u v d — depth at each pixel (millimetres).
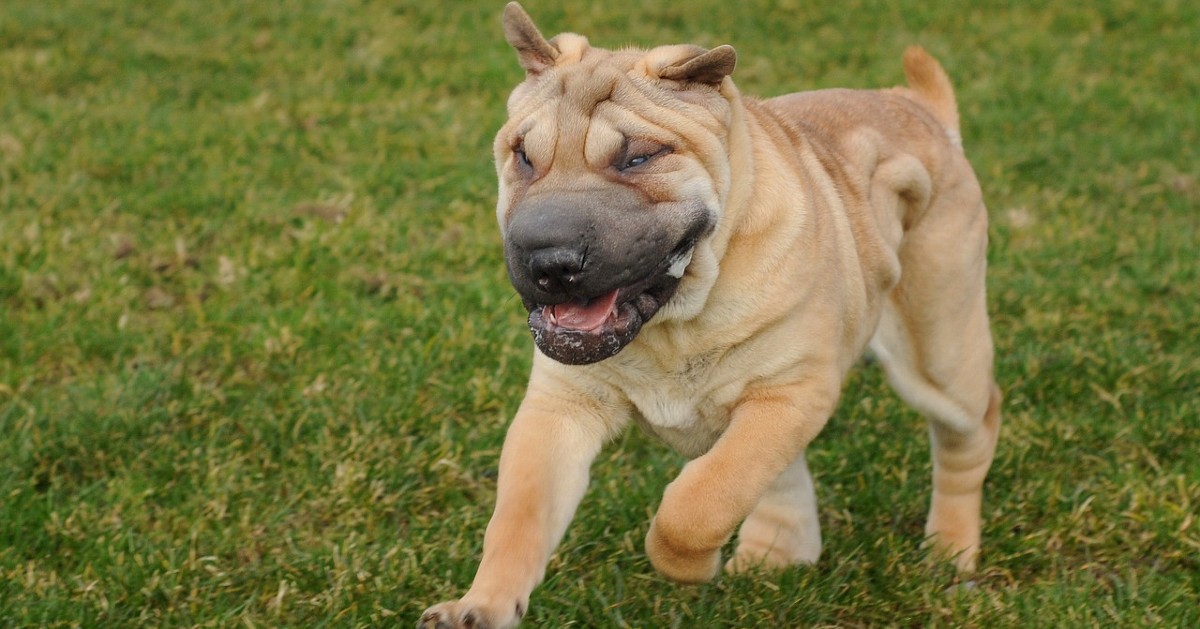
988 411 4809
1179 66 11438
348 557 4480
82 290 6438
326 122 9297
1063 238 7574
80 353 5891
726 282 3760
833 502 5078
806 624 4227
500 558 3555
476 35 11625
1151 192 8461
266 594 4352
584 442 3928
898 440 5441
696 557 3721
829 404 3914
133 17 11922
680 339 3801
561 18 12359
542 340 3492
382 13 12281
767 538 4605
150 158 8250
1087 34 12367
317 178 8141
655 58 3771
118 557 4426
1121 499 4910
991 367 4809
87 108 9273
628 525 4758
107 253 6855
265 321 6164
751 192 3787
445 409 5508
